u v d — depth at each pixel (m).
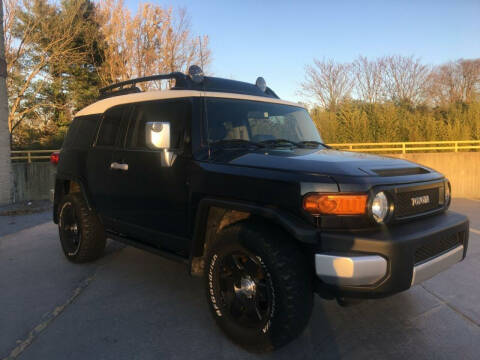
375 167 2.53
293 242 2.36
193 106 3.08
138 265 4.37
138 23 20.02
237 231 2.50
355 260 2.12
